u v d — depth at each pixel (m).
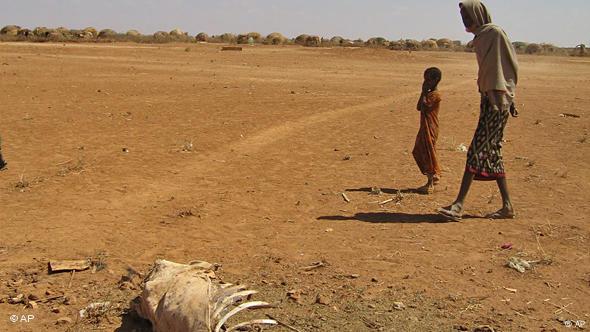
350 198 8.37
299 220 7.41
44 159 10.73
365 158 11.09
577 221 7.27
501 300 5.20
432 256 6.14
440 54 60.00
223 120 15.44
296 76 30.12
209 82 25.52
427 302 5.15
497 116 6.96
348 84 26.27
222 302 4.63
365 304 5.10
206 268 5.39
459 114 17.11
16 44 52.72
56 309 5.04
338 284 5.50
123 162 10.59
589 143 12.62
